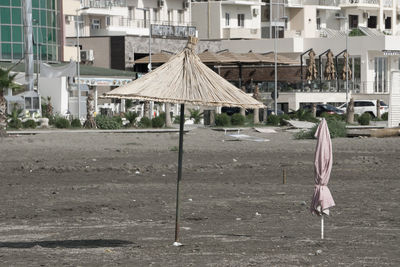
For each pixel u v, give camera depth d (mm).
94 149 51062
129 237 20203
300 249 18109
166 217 23859
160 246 18688
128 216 24141
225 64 105625
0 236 20672
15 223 22984
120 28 112250
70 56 99750
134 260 16969
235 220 23156
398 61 120438
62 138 59312
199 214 24422
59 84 88875
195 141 58406
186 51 18859
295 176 35906
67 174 36969
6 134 60688
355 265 16281
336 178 34688
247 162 42469
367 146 52969
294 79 108938
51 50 95625
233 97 18250
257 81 109562
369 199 27578
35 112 78625
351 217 23562
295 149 51531
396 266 16203
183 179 34656
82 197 28547
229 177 35500
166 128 75188
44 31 94312
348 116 86312
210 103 17797
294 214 24266
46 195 29219
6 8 90812
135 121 76438
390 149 50875
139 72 105000
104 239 19906
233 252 17781
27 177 35781
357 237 19875
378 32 135250
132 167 39312
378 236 20031
